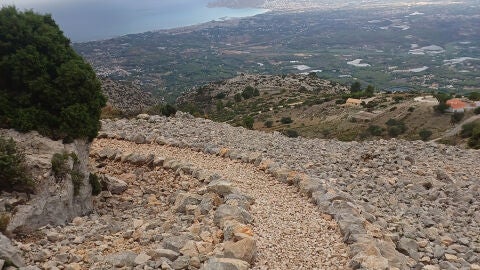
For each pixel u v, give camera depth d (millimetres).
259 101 143000
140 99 117062
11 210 12555
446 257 11664
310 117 110188
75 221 14055
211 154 21938
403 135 84688
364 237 11352
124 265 10141
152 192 18344
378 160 21328
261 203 14820
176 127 28078
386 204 16078
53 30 16547
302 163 20500
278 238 11938
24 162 13492
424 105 97000
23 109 15180
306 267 10461
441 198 16797
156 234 12281
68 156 14711
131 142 24266
